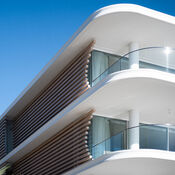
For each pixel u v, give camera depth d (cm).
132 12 1266
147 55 1288
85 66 1422
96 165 1255
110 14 1270
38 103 1903
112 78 1233
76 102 1399
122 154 1189
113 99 1329
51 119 1568
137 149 1186
